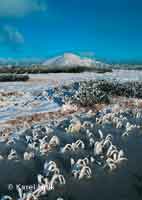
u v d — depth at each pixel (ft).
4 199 25.86
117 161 34.01
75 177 30.27
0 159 35.91
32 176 31.22
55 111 57.52
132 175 30.91
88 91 68.74
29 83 96.73
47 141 41.39
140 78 113.29
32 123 50.34
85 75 126.72
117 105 63.31
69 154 36.70
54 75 126.93
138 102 67.62
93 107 62.23
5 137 43.24
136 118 55.93
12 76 106.32
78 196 26.86
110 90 75.66
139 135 44.83
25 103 63.77
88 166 32.12
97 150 36.45
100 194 27.22
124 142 41.09
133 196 26.91
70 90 76.18
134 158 35.29
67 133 45.39
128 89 76.07
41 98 68.44
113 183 29.22
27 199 25.76
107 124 50.90
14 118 52.26
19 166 33.78
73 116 54.90
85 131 46.42
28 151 38.37
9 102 64.49
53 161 34.32
